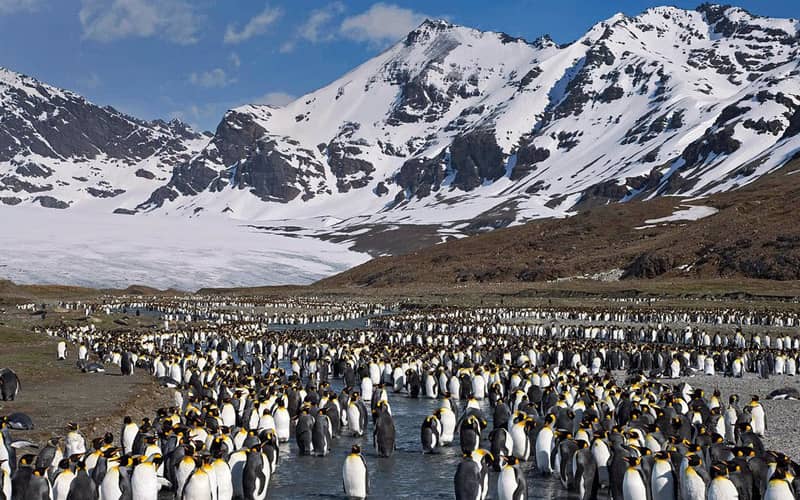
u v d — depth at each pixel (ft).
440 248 627.05
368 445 89.45
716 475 55.42
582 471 65.67
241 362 147.23
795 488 54.70
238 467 66.33
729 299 309.63
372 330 232.32
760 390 122.11
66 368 139.54
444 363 142.00
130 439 75.56
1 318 273.75
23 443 73.72
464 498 61.52
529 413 88.43
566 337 218.38
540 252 542.98
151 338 185.37
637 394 93.86
